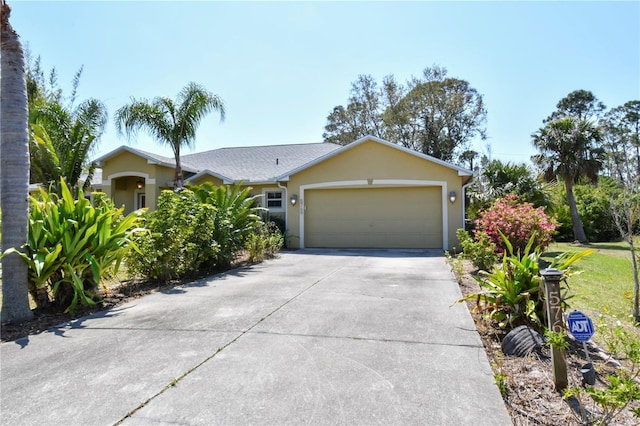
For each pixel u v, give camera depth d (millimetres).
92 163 14094
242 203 11094
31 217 5512
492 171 18203
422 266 9461
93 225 5730
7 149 5051
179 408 2707
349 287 6867
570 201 20953
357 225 14695
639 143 8664
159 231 7461
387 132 33938
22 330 4629
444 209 13781
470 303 5621
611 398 2033
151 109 13391
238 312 5219
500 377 2775
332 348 3826
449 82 32750
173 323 4762
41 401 2838
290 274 8438
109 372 3332
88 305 5727
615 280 8242
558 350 2939
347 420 2535
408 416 2580
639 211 5996
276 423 2508
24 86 5293
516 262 4477
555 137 20812
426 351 3734
